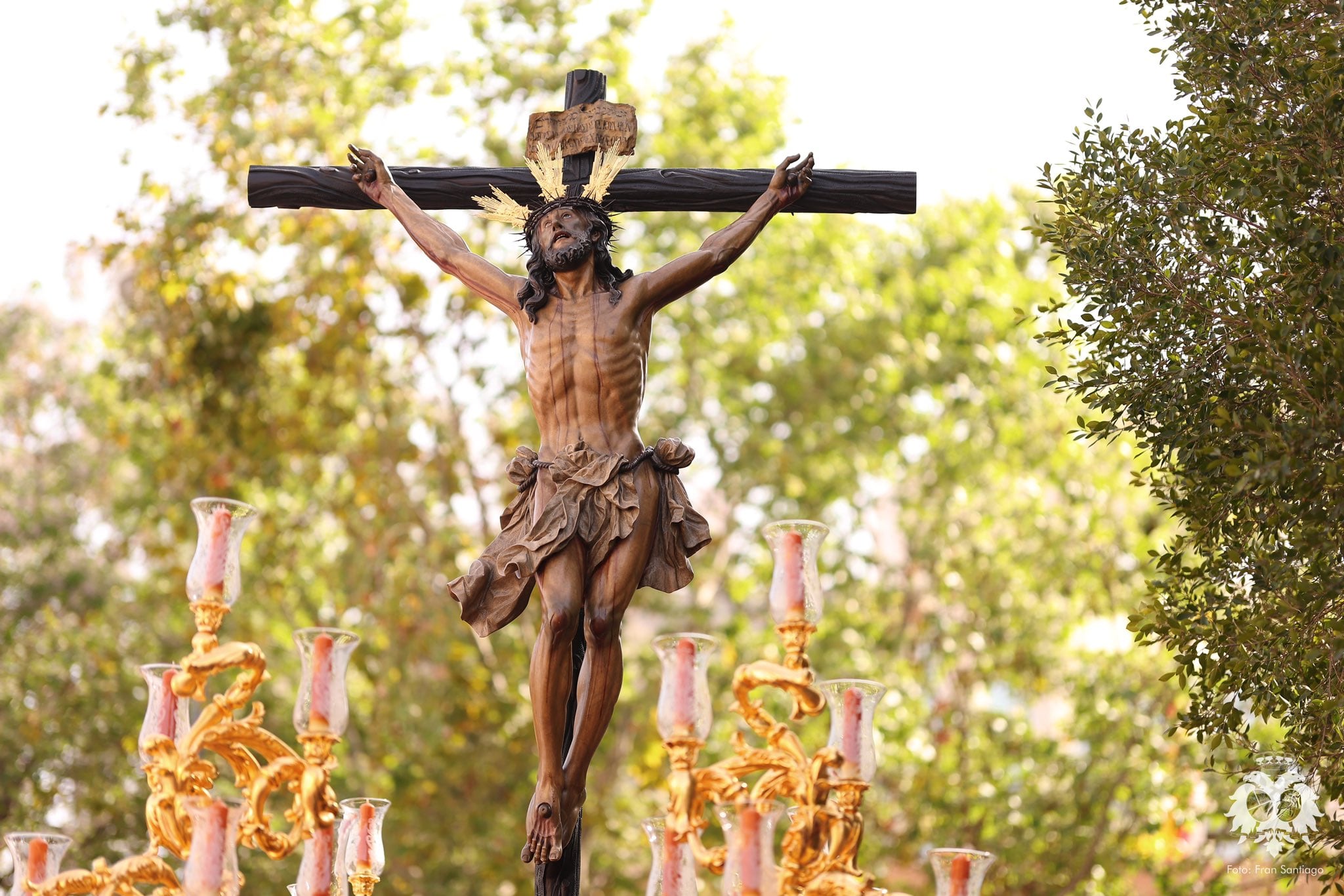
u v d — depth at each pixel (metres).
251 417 18.41
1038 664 17.89
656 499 6.43
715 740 17.80
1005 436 19.08
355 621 18.53
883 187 7.13
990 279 19.66
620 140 7.03
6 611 20.14
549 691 6.21
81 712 18.80
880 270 20.36
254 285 18.20
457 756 17.62
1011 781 17.47
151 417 20.20
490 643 18.34
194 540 19.06
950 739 17.95
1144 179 7.54
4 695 18.88
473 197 7.25
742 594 19.53
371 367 18.45
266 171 7.25
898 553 22.14
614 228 6.80
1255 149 7.25
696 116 19.28
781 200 7.02
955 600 18.39
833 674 18.23
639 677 18.44
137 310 18.41
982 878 5.48
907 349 19.53
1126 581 17.52
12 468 21.58
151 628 19.59
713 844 16.16
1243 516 7.32
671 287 6.70
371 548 18.12
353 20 18.31
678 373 19.77
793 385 19.52
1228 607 7.36
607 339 6.53
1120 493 17.94
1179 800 15.94
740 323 19.97
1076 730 17.42
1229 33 7.43
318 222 17.81
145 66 17.73
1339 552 6.95
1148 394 7.43
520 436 18.45
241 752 5.68
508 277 6.79
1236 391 7.29
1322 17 7.27
